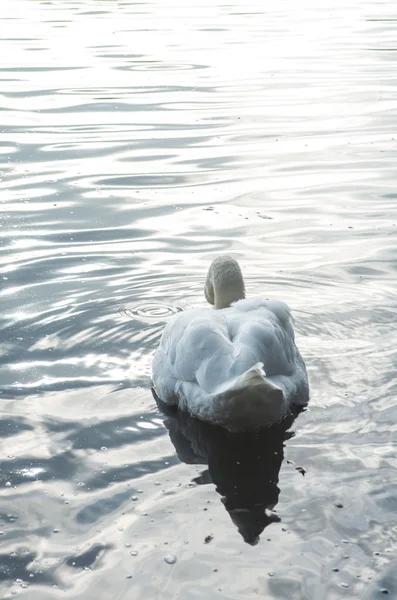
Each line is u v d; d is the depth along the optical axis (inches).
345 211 508.1
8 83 824.9
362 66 899.4
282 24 1162.6
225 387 269.3
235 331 291.1
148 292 399.5
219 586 207.6
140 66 896.3
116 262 434.3
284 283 409.4
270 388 260.5
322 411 291.3
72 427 285.0
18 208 511.2
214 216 501.4
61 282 409.1
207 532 228.8
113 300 389.1
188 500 243.6
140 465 262.5
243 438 277.7
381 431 277.7
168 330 313.9
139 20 1184.2
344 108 737.6
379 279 411.5
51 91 794.8
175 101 761.6
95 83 823.7
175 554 219.8
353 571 211.8
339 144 640.4
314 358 328.2
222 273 345.7
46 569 215.2
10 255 441.7
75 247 454.0
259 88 809.5
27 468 261.0
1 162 598.9
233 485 250.7
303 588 206.4
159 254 446.3
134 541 225.1
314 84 823.7
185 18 1208.8
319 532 227.1
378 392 301.9
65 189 545.3
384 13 1268.5
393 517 232.4
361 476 252.7
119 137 659.4
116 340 350.3
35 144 641.0
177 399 300.4
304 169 585.3
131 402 302.5
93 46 999.0
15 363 330.3
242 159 607.8
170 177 569.0
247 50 979.9
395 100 761.0
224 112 728.3
